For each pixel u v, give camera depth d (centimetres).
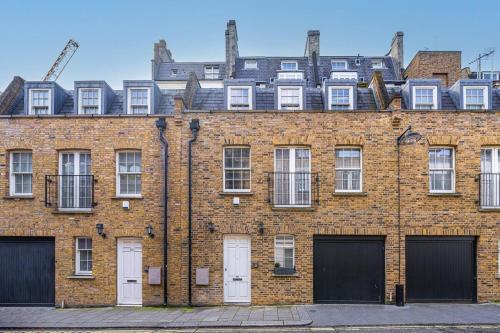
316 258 1292
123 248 1304
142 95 1412
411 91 1393
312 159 1293
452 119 1287
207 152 1302
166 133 1309
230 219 1285
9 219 1295
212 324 1037
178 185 1293
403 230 1268
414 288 1281
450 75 2341
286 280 1270
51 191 1302
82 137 1315
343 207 1278
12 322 1086
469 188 1277
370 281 1284
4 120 1320
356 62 3177
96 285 1283
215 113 1309
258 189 1291
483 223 1267
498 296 1261
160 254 1281
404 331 977
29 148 1313
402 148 1288
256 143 1302
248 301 1278
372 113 1295
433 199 1274
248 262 1290
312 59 3078
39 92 1408
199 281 1263
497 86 1961
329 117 1298
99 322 1073
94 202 1293
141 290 1288
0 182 1305
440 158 1306
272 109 1403
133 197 1294
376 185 1279
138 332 1004
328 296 1286
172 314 1153
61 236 1292
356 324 1028
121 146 1308
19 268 1305
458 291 1280
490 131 1286
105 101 1412
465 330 980
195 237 1284
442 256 1288
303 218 1278
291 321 1052
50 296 1295
